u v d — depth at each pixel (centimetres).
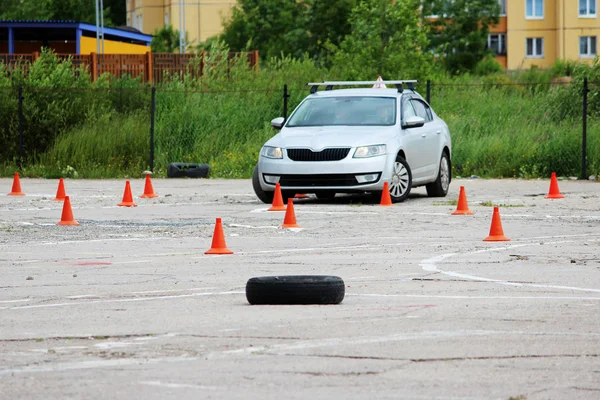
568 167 7162
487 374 1590
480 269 2834
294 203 5159
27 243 3566
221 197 5541
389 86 9631
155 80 10162
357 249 3322
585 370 1617
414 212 4572
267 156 5025
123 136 7756
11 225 4150
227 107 8150
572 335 1895
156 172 7562
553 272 2762
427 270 2819
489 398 1446
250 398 1448
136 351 1784
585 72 8644
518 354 1731
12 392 1506
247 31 18188
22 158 7725
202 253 3266
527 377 1571
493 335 1894
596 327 1975
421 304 2261
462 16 18200
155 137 7862
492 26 18862
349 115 5259
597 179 6856
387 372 1603
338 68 10725
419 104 5575
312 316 2116
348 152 4919
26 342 1886
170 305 2289
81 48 14975
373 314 2133
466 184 6494
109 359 1722
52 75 8356
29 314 2195
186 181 6994
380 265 2933
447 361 1680
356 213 4534
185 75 9044
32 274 2828
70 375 1609
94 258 3164
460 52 18375
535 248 3300
